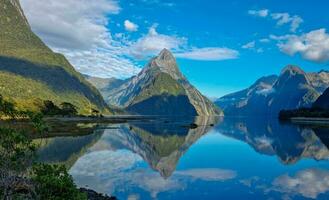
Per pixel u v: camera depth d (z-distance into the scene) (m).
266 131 151.25
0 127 16.28
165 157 63.19
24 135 16.73
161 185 37.06
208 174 44.69
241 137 117.19
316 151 74.19
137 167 49.72
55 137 87.81
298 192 34.06
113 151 68.25
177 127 167.50
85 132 105.06
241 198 31.48
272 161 58.25
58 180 16.70
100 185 36.16
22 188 17.55
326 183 38.91
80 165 48.94
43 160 50.75
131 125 173.50
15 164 16.19
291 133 136.12
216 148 81.06
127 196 31.67
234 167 51.06
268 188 35.91
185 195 32.44
